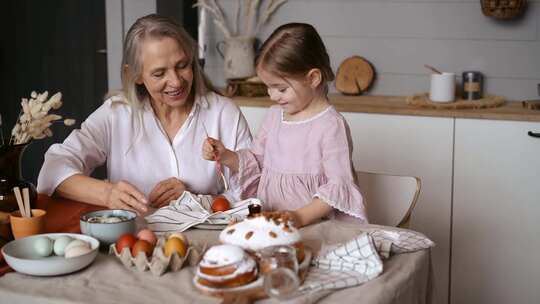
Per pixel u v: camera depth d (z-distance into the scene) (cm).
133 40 183
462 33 315
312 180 173
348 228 157
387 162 290
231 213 157
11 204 153
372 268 130
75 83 418
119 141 201
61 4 413
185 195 170
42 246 133
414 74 325
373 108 288
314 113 176
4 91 436
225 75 338
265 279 117
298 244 129
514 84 311
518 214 276
